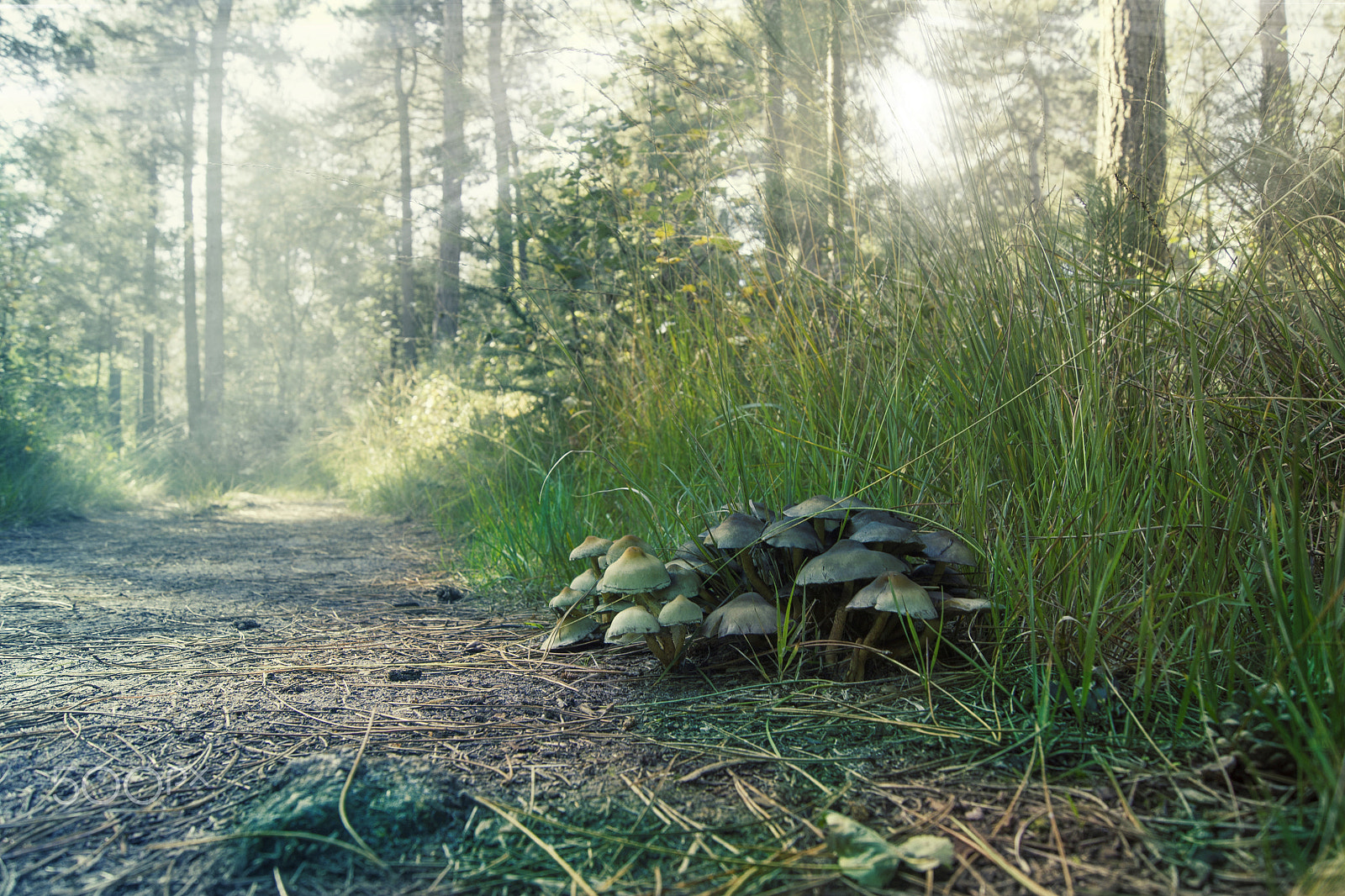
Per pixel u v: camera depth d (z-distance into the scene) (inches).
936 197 98.3
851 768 58.2
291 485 506.9
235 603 133.1
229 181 884.0
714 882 44.9
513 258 203.2
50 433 316.8
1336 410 69.6
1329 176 73.2
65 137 737.6
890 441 93.3
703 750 63.0
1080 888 42.1
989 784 54.4
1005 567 74.8
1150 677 58.9
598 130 183.2
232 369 1027.9
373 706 75.9
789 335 115.4
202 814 53.7
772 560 84.8
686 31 117.1
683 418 125.9
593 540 90.6
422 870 46.8
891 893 43.0
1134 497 71.6
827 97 107.6
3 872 46.8
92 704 77.7
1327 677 52.4
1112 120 144.6
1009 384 84.4
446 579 161.5
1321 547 67.1
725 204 139.6
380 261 995.9
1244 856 43.6
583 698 77.3
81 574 163.5
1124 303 81.0
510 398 245.9
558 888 44.7
